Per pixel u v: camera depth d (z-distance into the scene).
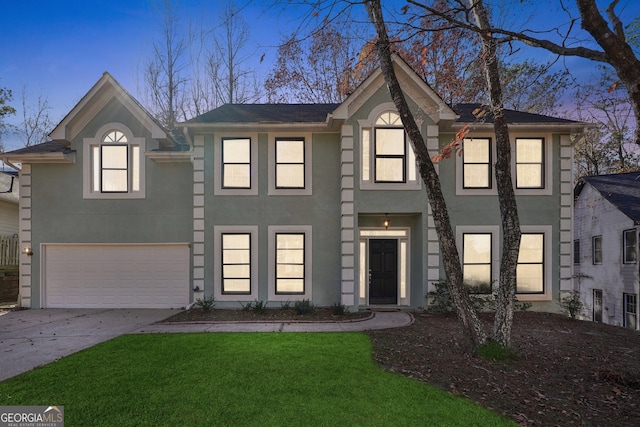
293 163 11.62
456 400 4.64
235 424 3.96
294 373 5.44
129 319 9.92
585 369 6.05
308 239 11.43
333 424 3.99
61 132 11.59
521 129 11.20
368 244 11.86
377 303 11.77
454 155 11.34
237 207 11.46
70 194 11.85
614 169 21.36
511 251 6.80
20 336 8.00
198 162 11.48
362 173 10.90
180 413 4.18
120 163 11.99
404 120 7.02
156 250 11.93
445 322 9.38
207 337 7.64
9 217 15.82
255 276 11.38
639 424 4.23
